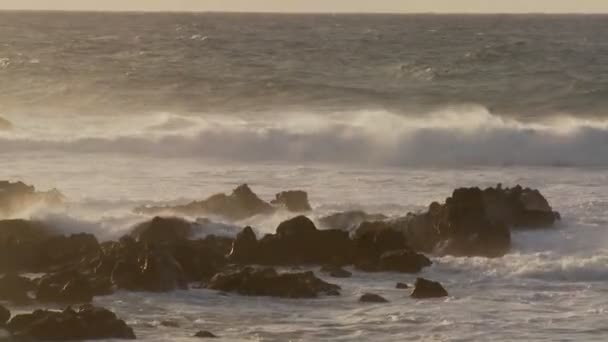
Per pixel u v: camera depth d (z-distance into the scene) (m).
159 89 133.00
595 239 55.41
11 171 76.81
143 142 89.25
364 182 73.69
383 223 54.72
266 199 66.12
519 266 50.34
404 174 78.81
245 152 88.88
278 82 137.50
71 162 82.19
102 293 45.28
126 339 39.50
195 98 127.44
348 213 57.00
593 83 139.00
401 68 160.50
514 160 87.94
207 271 48.12
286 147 89.00
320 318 42.97
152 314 43.12
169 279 46.34
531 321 42.69
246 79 140.25
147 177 74.88
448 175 78.62
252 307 44.41
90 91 130.50
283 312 43.78
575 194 68.38
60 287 44.78
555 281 48.97
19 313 42.50
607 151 88.88
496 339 40.44
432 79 148.75
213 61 169.12
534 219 57.19
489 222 53.94
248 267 47.97
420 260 50.69
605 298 46.03
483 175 79.06
